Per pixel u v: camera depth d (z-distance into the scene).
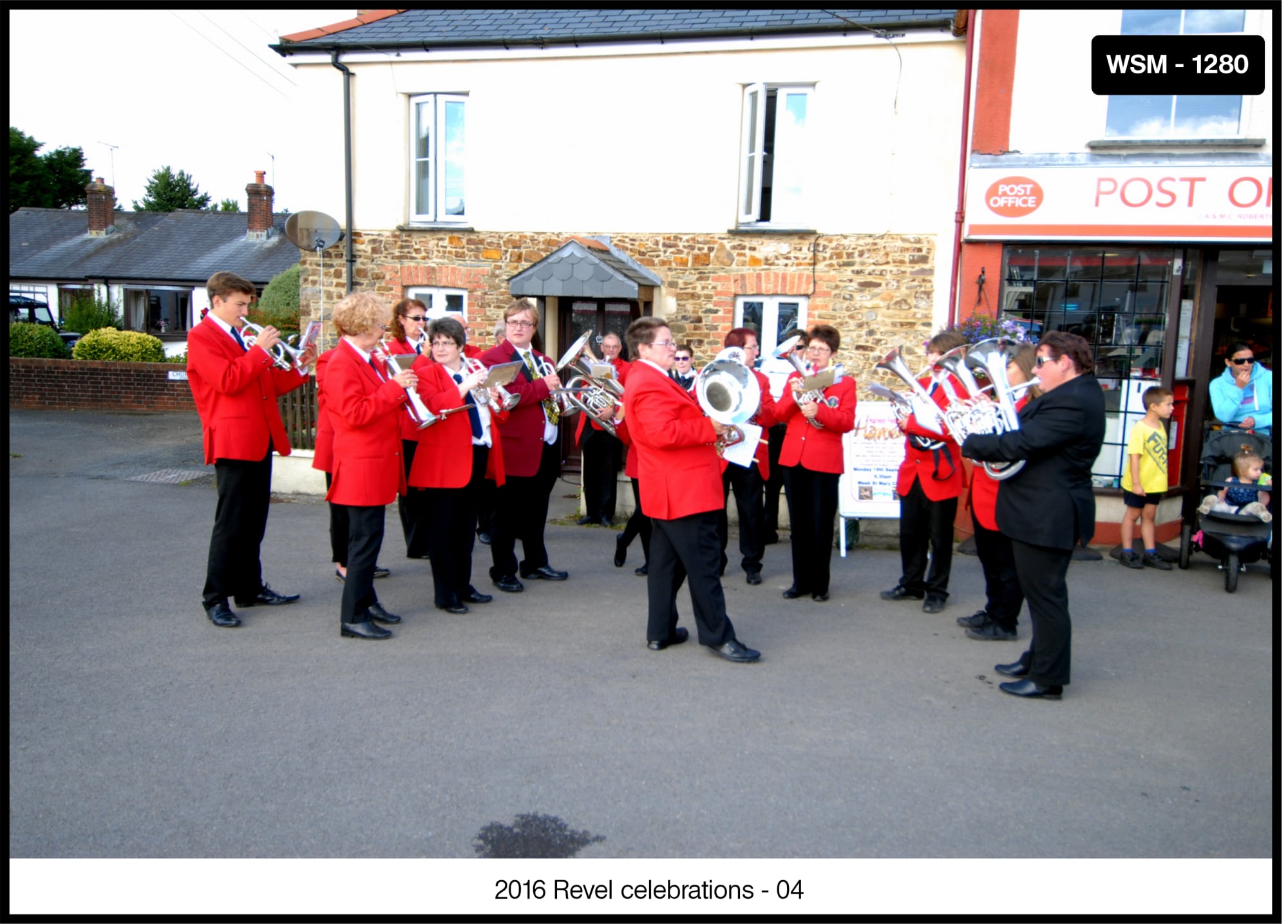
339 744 4.04
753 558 6.91
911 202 9.91
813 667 5.15
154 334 28.50
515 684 4.76
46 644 5.18
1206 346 8.83
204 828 3.38
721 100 10.38
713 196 10.50
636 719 4.36
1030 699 4.79
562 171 10.94
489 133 11.10
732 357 6.40
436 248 11.38
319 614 5.87
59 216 32.84
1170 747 4.25
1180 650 5.69
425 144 11.48
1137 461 7.67
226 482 5.49
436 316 11.64
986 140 8.73
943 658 5.37
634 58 10.58
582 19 11.16
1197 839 3.47
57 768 3.77
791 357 6.78
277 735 4.11
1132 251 8.68
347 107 11.39
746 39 10.10
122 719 4.24
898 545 8.42
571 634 5.59
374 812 3.51
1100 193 8.45
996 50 8.60
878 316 10.09
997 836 3.46
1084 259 8.78
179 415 16.47
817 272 10.23
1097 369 8.85
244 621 5.68
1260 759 4.14
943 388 5.18
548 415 6.76
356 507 5.30
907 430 6.14
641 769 3.88
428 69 11.20
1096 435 4.60
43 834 3.31
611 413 6.21
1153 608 6.60
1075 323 8.88
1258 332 9.72
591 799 3.63
